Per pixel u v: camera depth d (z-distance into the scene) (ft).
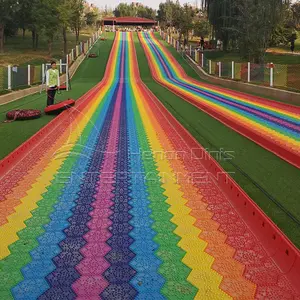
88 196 16.74
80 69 111.55
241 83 66.18
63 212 15.02
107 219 14.38
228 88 69.67
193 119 36.96
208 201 16.19
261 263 11.32
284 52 119.85
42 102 49.08
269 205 15.43
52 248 12.20
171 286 10.16
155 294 9.82
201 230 13.47
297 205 15.43
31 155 23.58
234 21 108.58
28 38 191.62
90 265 11.20
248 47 87.35
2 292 9.94
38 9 121.39
